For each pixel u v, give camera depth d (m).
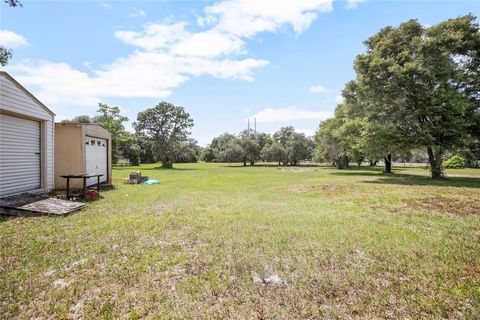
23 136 8.55
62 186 11.27
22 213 6.44
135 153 52.69
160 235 4.96
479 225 5.82
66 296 2.75
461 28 16.36
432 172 19.44
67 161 11.30
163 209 7.59
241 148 53.03
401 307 2.56
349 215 6.84
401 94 16.27
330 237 4.84
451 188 13.20
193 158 74.75
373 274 3.31
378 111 18.44
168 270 3.41
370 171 31.23
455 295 2.78
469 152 18.34
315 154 43.53
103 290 2.87
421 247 4.31
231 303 2.64
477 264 3.62
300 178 20.55
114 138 37.09
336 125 32.47
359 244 4.45
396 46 17.66
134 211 7.26
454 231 5.32
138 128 41.12
